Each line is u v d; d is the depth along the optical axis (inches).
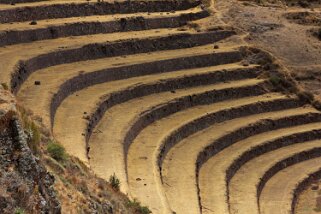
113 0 4685.0
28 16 4023.1
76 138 2578.7
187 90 3907.5
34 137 1450.5
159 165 2869.1
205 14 5064.0
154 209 2261.3
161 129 3309.5
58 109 2957.7
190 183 2807.6
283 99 4229.8
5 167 1224.8
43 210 1246.3
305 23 5285.4
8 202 1166.3
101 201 1690.5
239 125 3735.2
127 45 4101.9
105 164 2532.0
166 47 4367.6
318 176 3602.4
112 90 3412.9
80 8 4392.2
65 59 3619.6
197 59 4274.1
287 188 3339.1
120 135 2920.8
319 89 4453.7
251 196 3080.7
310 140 3961.6
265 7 5477.4
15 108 1322.6
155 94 3710.6
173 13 4913.9
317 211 3230.8
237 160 3385.8
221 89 4013.3
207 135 3506.4
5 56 3225.9
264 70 4478.3
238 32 4869.6
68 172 1728.6
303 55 4746.6
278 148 3764.8
